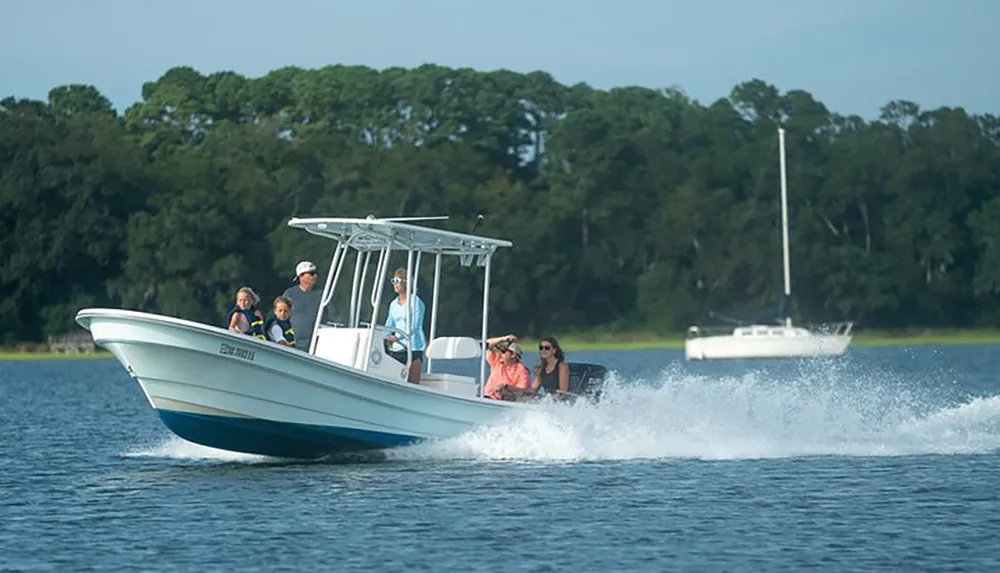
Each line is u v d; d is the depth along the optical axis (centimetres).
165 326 5722
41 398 12231
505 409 6388
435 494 5362
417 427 6191
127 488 5612
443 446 6272
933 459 6359
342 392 5978
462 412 6278
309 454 6141
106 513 5050
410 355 6206
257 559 4300
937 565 4200
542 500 5244
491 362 6606
